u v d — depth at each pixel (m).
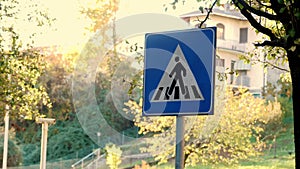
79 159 29.52
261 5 6.88
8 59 17.64
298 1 6.25
